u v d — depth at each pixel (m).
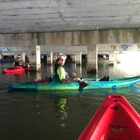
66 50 28.12
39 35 15.27
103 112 3.41
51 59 30.88
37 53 17.94
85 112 6.23
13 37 15.80
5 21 10.79
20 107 6.83
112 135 3.49
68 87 9.54
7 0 6.86
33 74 16.47
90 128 3.17
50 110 6.46
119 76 15.59
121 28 13.30
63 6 7.63
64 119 5.60
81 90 9.56
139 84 11.04
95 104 7.15
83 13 8.88
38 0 6.86
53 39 15.05
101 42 14.02
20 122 5.38
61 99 7.94
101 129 3.31
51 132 4.73
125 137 3.43
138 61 39.56
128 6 7.63
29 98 8.14
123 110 3.38
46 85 9.61
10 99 7.98
